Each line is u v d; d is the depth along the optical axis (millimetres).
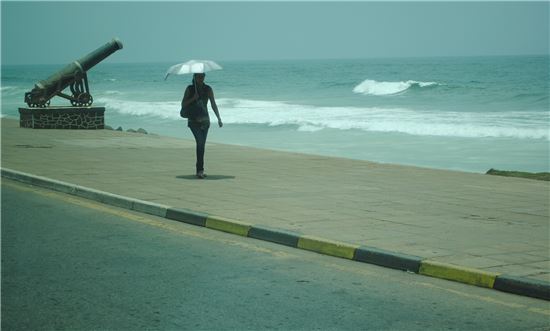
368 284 6094
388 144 24703
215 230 8430
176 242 7719
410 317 5176
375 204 9695
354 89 63125
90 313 5191
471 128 27516
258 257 7062
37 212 9430
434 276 6371
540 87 58031
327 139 26656
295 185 11508
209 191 10734
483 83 70125
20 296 5605
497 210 9328
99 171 13031
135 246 7484
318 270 6566
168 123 35719
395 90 58688
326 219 8523
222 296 5660
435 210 9266
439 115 35000
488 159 20828
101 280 6109
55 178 11977
